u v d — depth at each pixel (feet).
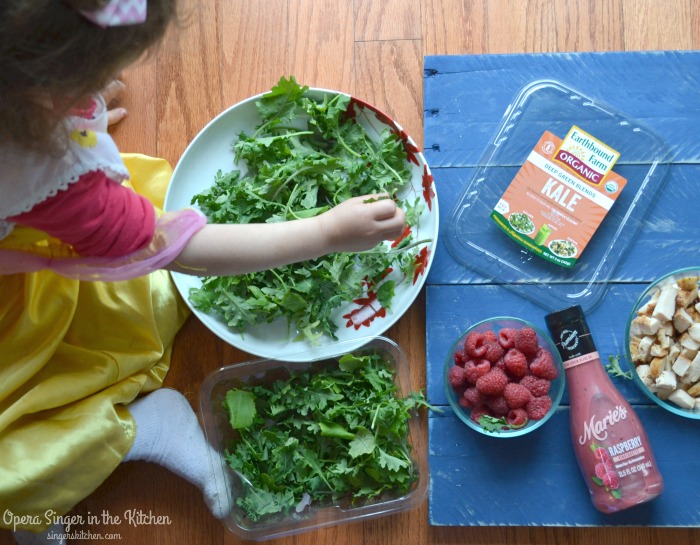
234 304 3.29
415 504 3.35
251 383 3.45
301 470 3.35
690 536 3.34
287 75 3.66
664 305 3.17
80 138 2.49
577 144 3.39
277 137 3.32
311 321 3.36
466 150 3.55
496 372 3.17
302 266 3.33
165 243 2.84
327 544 3.46
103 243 2.65
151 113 3.66
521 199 3.42
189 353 3.58
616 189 3.36
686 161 3.45
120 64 2.08
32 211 2.52
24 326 3.29
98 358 3.41
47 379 3.36
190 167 3.45
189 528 3.52
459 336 3.44
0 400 3.27
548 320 3.29
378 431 3.27
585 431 3.21
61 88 2.06
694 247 3.42
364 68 3.63
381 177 3.37
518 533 3.41
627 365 3.38
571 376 3.25
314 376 3.39
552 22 3.57
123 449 3.35
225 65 3.66
